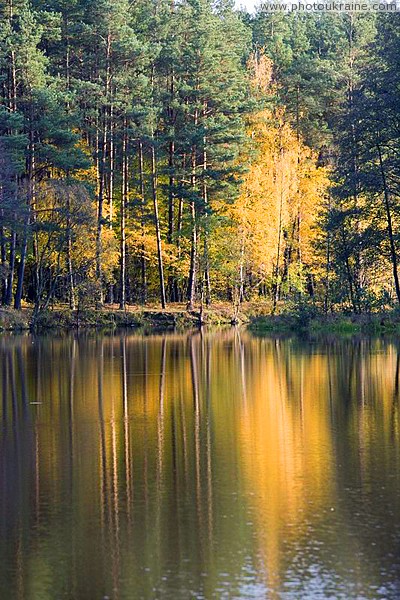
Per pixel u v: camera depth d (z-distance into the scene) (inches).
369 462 692.1
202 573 462.6
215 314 2586.1
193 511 569.3
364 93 2146.9
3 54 2417.6
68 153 2476.6
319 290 2417.6
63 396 1083.3
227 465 692.1
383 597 427.8
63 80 2593.5
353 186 2096.5
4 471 689.6
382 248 2148.1
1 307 2378.2
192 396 1066.1
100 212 2522.1
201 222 2583.7
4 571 474.0
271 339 1974.7
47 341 1953.7
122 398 1059.3
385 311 2185.0
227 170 2600.9
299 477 649.0
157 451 750.5
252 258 2635.3
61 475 673.0
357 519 542.9
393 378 1189.7
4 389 1149.7
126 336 2116.1
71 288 2452.0
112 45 2593.5
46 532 534.9
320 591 435.8
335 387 1115.9
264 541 507.5
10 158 2267.5
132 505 586.2
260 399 1030.4
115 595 439.5
